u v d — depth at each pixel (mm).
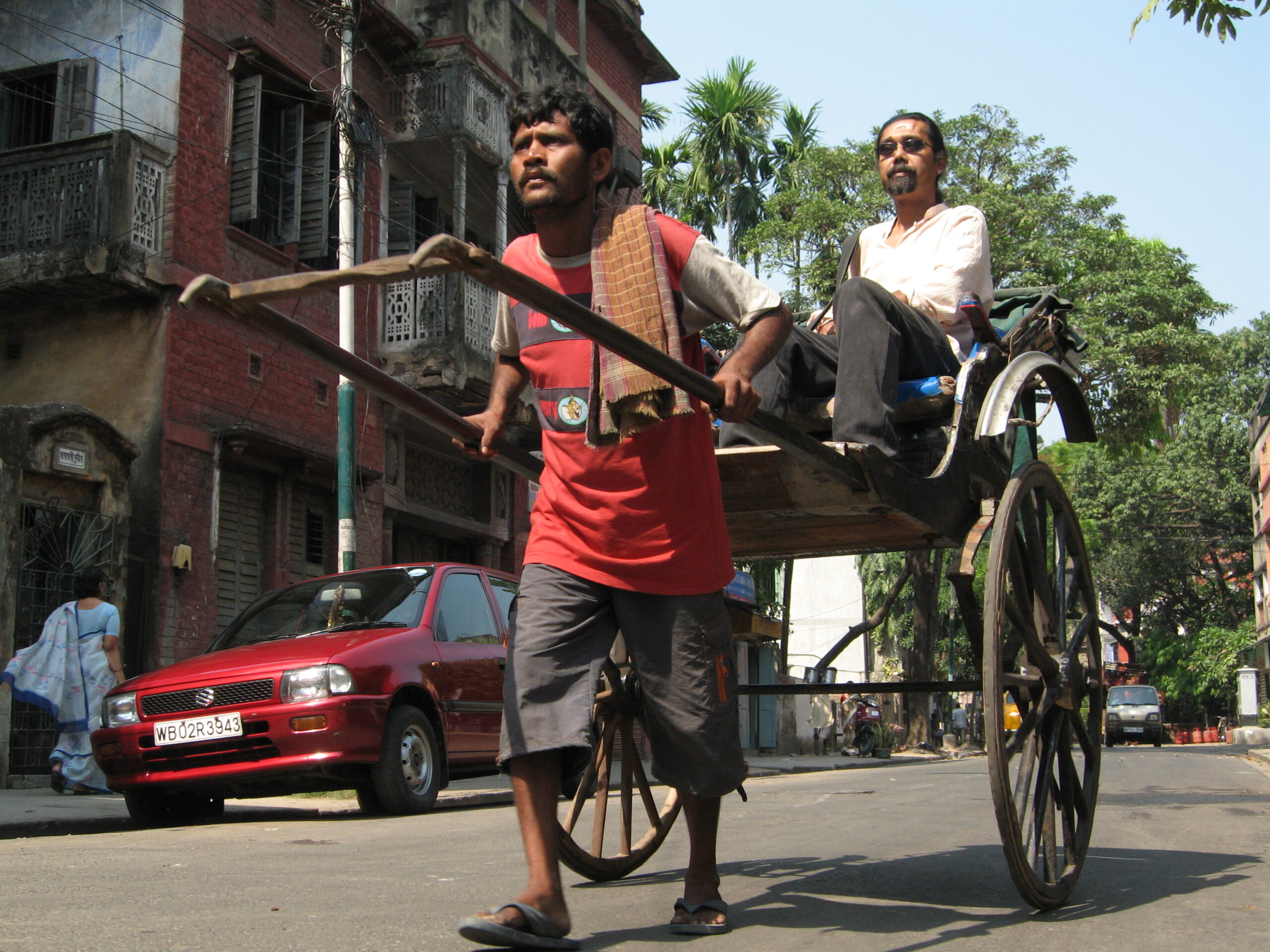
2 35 13172
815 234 23000
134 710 6887
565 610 2678
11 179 11945
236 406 12742
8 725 9438
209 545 12164
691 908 2785
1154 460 42500
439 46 15938
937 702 36781
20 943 2699
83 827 6789
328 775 6652
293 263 13734
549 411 2768
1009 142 23109
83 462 10375
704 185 28766
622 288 2693
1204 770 14008
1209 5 6098
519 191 2727
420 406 2697
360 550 14492
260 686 6707
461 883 3797
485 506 17516
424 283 15211
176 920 3021
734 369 2617
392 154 16188
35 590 9969
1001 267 22266
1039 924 2971
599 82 21281
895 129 4734
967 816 6742
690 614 2734
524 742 2576
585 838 5164
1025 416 4492
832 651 4430
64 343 12273
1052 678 3490
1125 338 21516
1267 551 39156
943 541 4027
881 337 3682
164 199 12211
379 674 6988
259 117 12984
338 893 3531
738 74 28844
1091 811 3678
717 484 2846
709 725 2738
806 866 4117
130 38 12641
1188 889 3627
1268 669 38219
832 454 3127
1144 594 44938
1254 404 43688
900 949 2609
